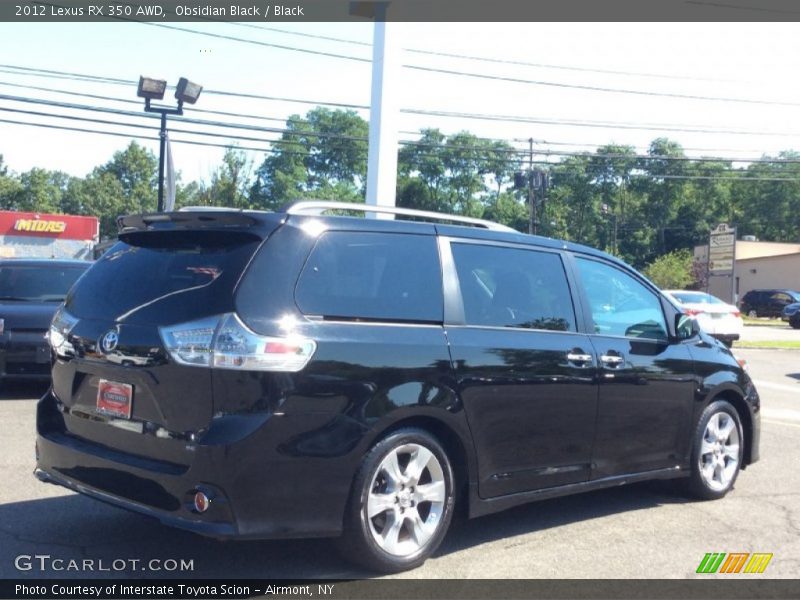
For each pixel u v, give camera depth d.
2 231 38.09
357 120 54.81
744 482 6.95
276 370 4.02
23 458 6.68
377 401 4.30
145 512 4.12
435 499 4.60
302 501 4.07
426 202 66.44
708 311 21.92
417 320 4.64
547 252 5.53
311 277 4.32
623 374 5.58
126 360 4.26
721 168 81.12
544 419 5.11
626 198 81.38
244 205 41.16
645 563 4.84
